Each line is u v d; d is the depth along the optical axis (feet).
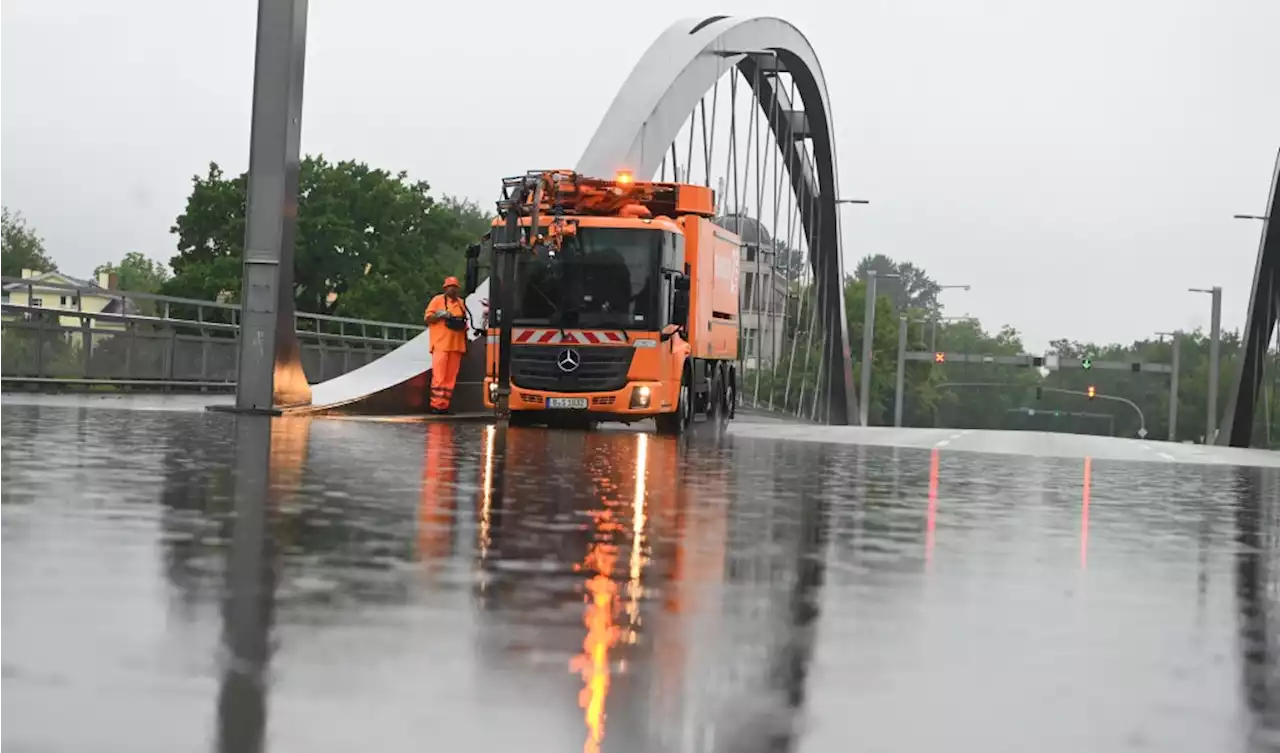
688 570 24.98
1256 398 207.82
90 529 26.68
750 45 145.28
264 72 74.13
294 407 77.30
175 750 12.59
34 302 107.04
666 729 13.93
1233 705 15.89
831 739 13.82
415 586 21.88
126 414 68.44
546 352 83.56
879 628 19.94
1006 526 34.63
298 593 20.80
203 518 29.09
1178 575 26.84
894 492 43.91
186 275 266.57
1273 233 195.21
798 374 199.62
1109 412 652.07
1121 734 14.43
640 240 83.51
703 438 81.61
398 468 44.45
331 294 293.84
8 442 47.52
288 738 13.12
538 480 42.73
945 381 566.36
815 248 198.08
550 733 13.62
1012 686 16.51
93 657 16.05
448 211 304.50
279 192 74.64
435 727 13.69
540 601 21.07
